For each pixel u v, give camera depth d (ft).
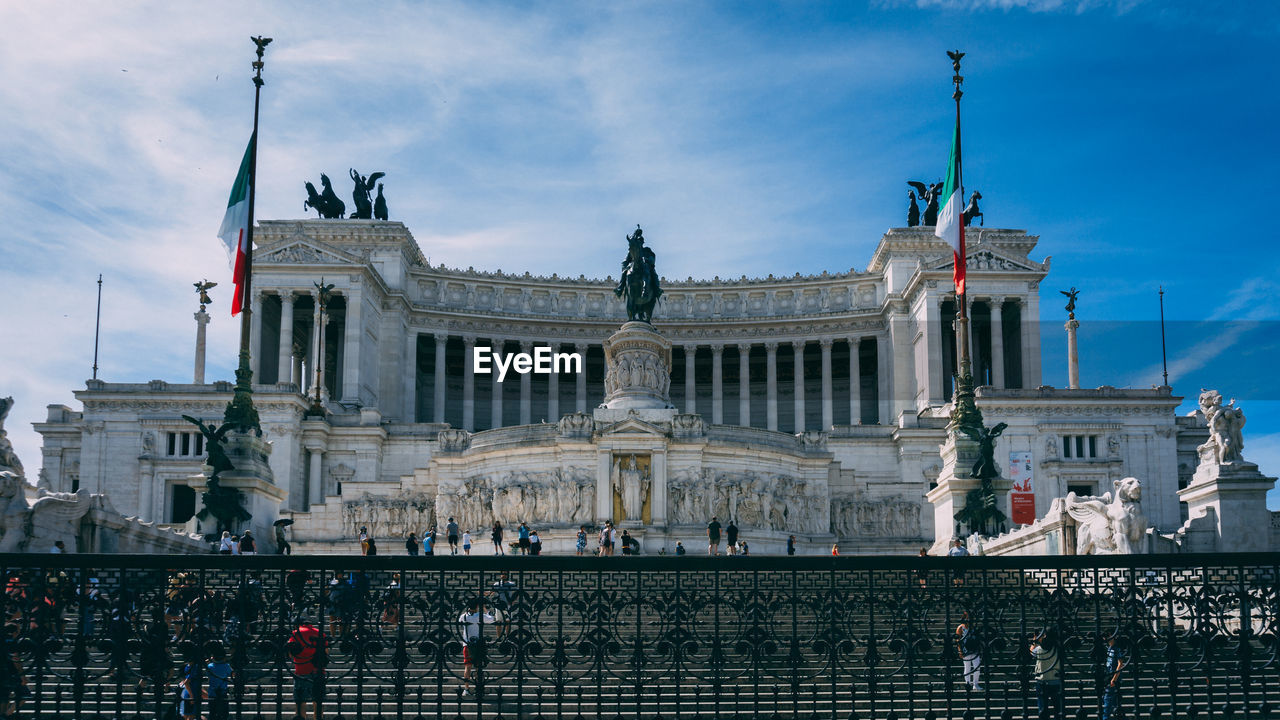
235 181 188.24
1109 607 99.30
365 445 319.47
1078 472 310.86
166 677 85.97
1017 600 79.05
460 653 78.74
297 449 309.63
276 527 185.68
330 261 364.17
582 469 248.11
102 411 310.45
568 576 78.59
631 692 88.58
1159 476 312.29
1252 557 77.25
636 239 281.54
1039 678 80.33
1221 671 93.35
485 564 76.23
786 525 257.96
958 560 77.77
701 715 85.46
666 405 269.85
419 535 265.75
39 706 74.49
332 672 96.02
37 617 75.00
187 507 312.29
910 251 400.88
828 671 97.71
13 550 121.29
